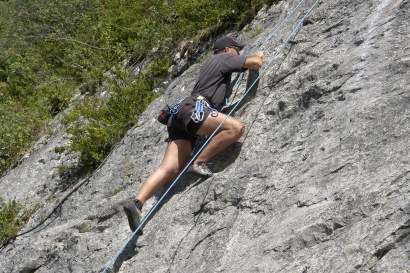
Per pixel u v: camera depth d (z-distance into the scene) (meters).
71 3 16.12
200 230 6.66
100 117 10.55
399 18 7.06
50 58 15.60
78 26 15.49
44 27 16.30
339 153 6.15
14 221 9.91
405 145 5.77
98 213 8.26
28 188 10.76
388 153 5.81
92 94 12.62
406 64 6.49
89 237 7.96
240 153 7.07
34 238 8.95
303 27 7.98
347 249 5.19
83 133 10.41
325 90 6.90
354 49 7.12
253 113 7.40
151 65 11.04
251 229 6.20
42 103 13.47
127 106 10.42
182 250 6.64
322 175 6.07
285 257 5.57
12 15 17.19
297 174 6.33
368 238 5.14
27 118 13.04
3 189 11.26
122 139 9.69
